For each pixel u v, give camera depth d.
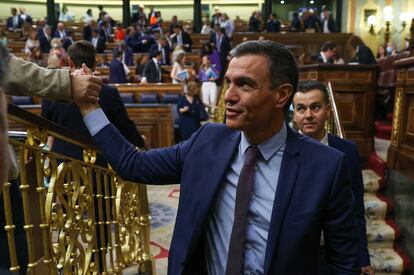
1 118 0.63
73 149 2.31
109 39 15.35
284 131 1.22
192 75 9.56
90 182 1.97
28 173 1.71
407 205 3.51
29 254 1.45
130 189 2.70
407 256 3.48
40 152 1.49
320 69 5.06
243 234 1.16
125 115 2.42
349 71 5.02
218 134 1.29
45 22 15.30
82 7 20.97
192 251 1.21
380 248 3.63
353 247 1.19
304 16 15.56
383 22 13.18
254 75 1.12
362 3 14.11
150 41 13.60
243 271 1.16
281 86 1.15
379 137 6.16
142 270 2.91
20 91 1.31
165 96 7.92
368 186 4.08
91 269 1.98
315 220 1.12
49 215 1.54
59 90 1.30
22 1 20.05
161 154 1.34
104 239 2.23
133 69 11.16
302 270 1.13
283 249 1.11
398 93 3.87
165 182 1.35
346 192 1.17
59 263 1.64
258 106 1.14
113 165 1.33
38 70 1.31
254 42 1.17
